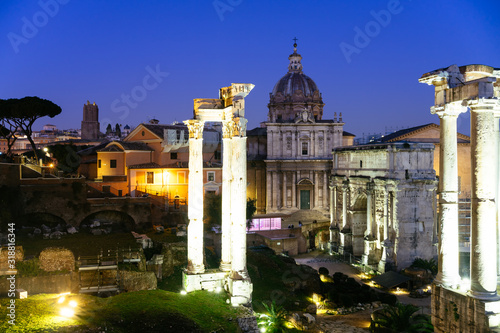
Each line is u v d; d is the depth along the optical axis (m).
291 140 91.75
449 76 24.91
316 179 91.69
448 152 25.09
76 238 47.50
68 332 21.14
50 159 88.50
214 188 69.12
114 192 66.44
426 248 62.19
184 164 69.56
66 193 53.66
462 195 83.06
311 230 81.50
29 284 32.50
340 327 37.47
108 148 69.81
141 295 28.56
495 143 23.03
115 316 24.19
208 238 56.19
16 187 51.12
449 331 24.28
